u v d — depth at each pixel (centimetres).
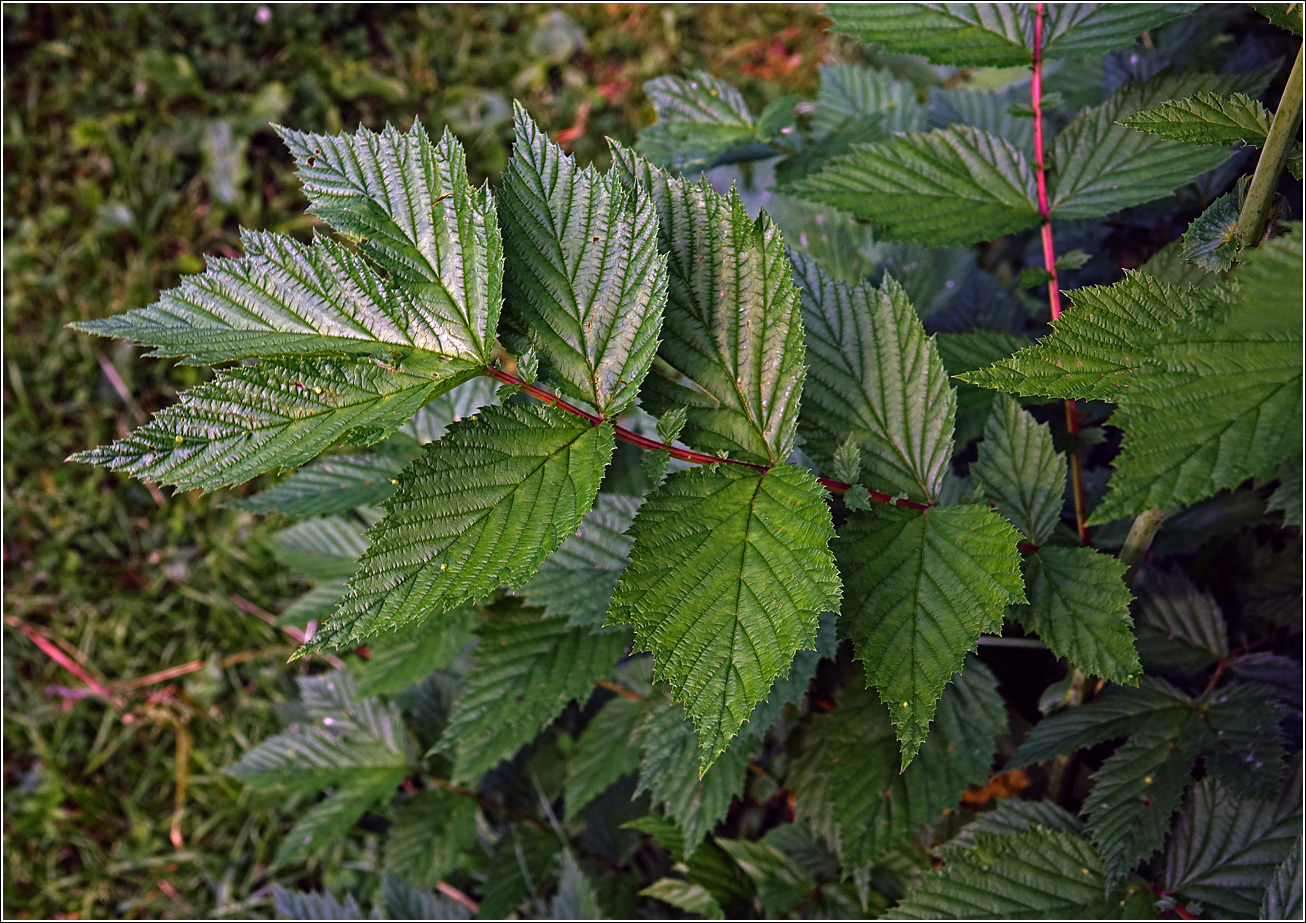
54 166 106
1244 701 45
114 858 85
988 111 64
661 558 35
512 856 61
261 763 60
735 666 34
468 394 50
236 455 34
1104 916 44
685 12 113
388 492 49
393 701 65
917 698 37
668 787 49
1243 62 55
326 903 57
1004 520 38
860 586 38
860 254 65
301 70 108
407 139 36
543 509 34
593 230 36
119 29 109
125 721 88
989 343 47
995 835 46
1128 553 42
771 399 37
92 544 95
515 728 52
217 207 105
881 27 48
